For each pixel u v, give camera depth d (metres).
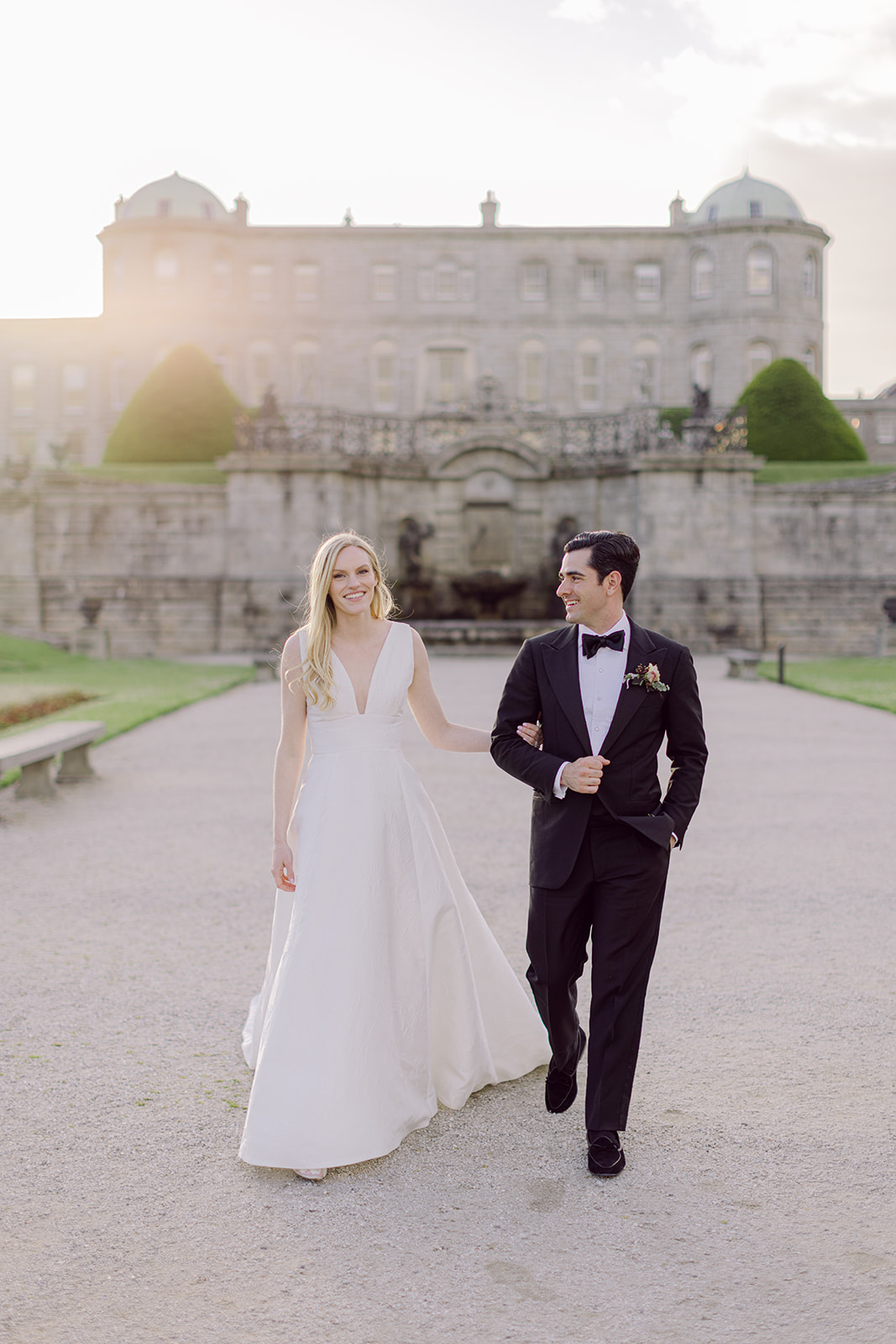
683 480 32.12
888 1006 4.84
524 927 6.04
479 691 18.56
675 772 3.63
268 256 59.03
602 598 3.61
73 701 17.53
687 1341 2.60
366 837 3.59
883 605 32.25
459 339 58.78
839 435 41.62
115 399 59.78
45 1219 3.17
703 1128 3.72
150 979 5.26
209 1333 2.64
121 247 58.97
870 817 8.89
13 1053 4.38
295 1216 3.19
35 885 6.98
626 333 58.81
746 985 5.13
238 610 31.78
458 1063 3.90
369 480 33.50
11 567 32.38
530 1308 2.74
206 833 8.50
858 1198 3.26
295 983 3.48
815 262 59.41
